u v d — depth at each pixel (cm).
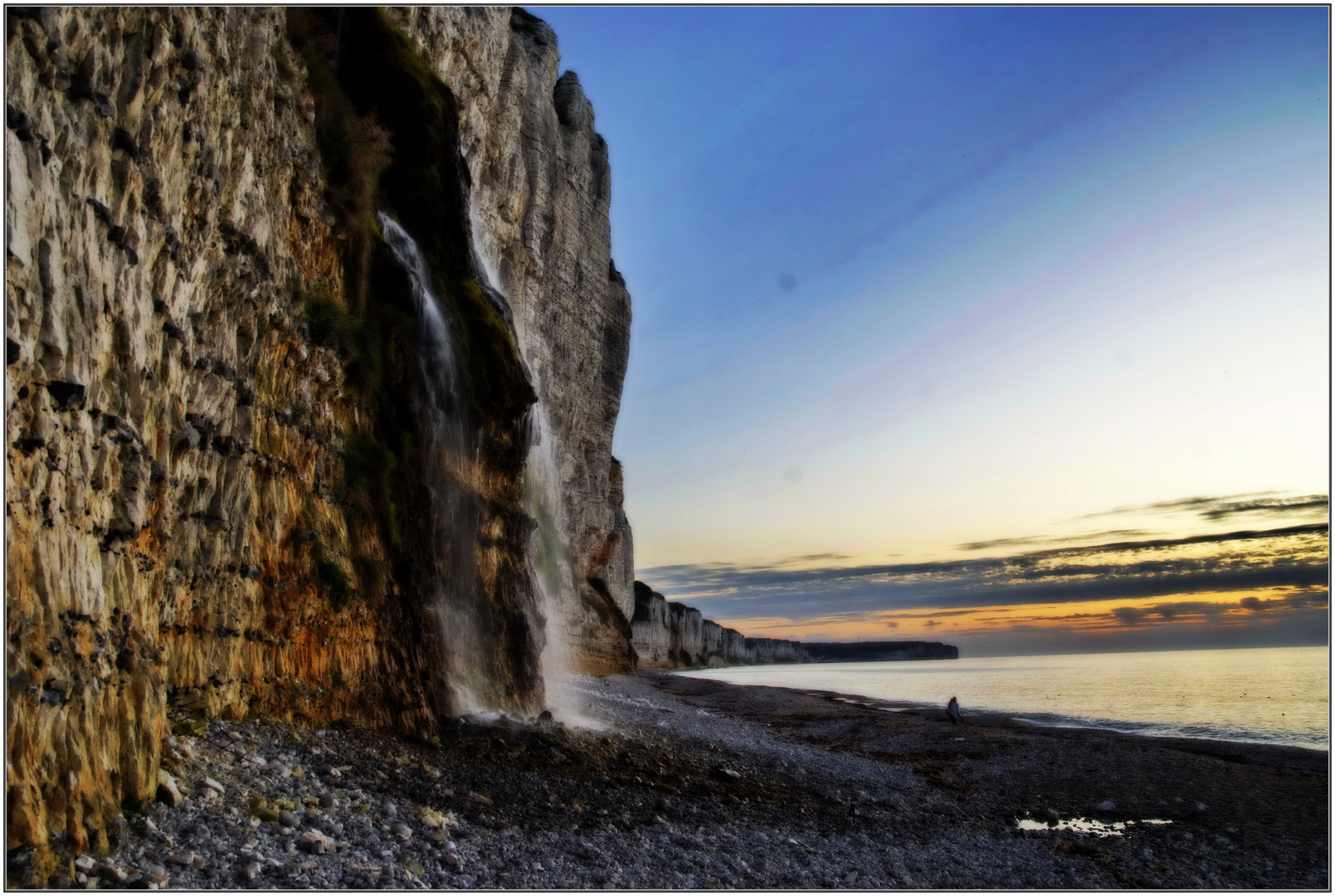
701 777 1752
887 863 1252
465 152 3922
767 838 1312
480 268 2664
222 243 1241
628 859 1080
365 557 1612
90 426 820
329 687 1436
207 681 1180
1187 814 1775
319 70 1797
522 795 1324
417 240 2212
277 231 1465
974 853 1377
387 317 1844
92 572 803
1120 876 1270
